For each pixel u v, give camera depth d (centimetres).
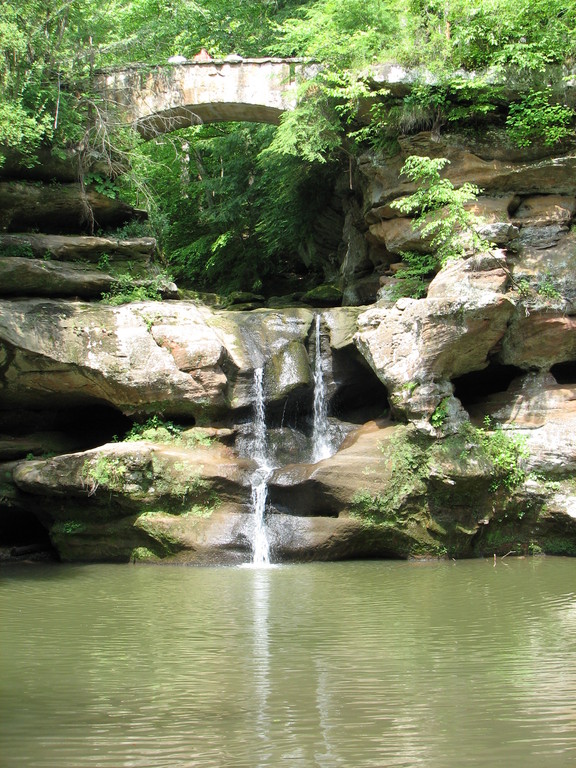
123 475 1431
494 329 1525
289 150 1877
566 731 592
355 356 1748
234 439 1628
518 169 1712
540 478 1491
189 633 895
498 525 1489
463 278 1563
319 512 1449
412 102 1766
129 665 773
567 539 1486
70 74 1892
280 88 1955
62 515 1505
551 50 1728
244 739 581
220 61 1964
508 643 840
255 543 1398
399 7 1847
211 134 2905
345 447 1580
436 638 862
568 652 805
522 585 1162
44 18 1831
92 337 1588
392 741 575
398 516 1441
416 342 1518
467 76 1750
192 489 1433
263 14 2627
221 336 1683
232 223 2784
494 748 560
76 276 1703
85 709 648
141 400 1586
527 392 1602
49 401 1683
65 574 1309
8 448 1614
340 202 2295
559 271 1638
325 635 878
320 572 1289
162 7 2650
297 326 1759
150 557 1422
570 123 1747
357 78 1791
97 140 1902
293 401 1719
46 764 537
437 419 1486
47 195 1828
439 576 1244
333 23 1905
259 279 2761
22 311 1588
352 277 2167
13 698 677
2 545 1616
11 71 1731
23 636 888
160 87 1981
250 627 917
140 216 1983
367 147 1933
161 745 570
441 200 1623
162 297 1822
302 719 623
